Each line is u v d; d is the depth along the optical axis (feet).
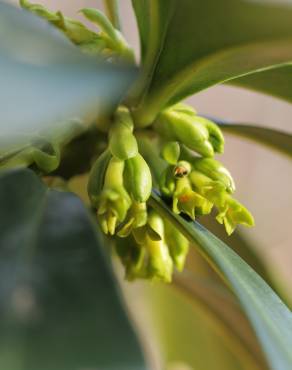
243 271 0.34
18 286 0.25
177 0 0.33
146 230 0.37
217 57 0.34
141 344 0.23
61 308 0.24
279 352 0.29
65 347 0.23
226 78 0.36
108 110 0.36
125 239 0.39
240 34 0.32
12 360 0.23
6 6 0.27
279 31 0.30
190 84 0.36
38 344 0.23
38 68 0.24
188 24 0.33
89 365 0.23
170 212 0.36
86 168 0.38
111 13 0.42
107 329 0.23
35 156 0.34
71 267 0.26
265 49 0.32
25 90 0.23
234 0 0.30
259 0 0.29
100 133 0.37
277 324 0.32
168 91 0.36
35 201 0.29
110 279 0.26
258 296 0.33
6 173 0.30
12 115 0.23
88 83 0.24
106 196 0.34
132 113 0.37
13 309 0.24
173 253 0.39
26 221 0.28
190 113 0.38
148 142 0.38
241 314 0.48
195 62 0.35
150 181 0.35
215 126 0.37
